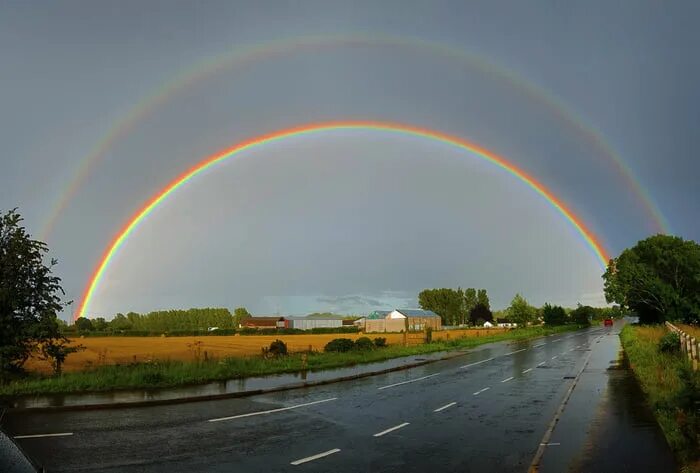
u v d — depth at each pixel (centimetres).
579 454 1038
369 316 13212
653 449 1054
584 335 7325
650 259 7631
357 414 1592
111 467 955
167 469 948
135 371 2241
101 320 15250
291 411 1638
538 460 1002
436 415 1578
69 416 1498
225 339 9319
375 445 1169
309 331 12325
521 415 1574
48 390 1862
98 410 1608
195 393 1912
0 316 1964
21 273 2044
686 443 1002
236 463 999
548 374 2748
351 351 3906
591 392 1953
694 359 1877
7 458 498
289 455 1069
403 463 1011
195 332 12269
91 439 1191
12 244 2045
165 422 1421
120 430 1300
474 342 5656
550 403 1805
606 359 3419
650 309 7850
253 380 2377
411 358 3825
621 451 1045
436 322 12888
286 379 2431
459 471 952
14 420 1424
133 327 16550
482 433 1307
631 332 5444
